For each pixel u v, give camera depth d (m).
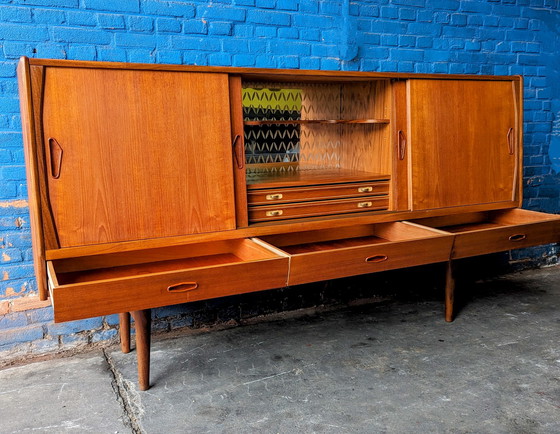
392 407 2.16
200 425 2.07
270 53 3.01
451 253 2.68
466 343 2.77
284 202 2.67
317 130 3.21
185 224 2.39
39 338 2.68
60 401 2.26
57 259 2.30
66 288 1.86
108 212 2.23
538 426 2.01
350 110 3.19
